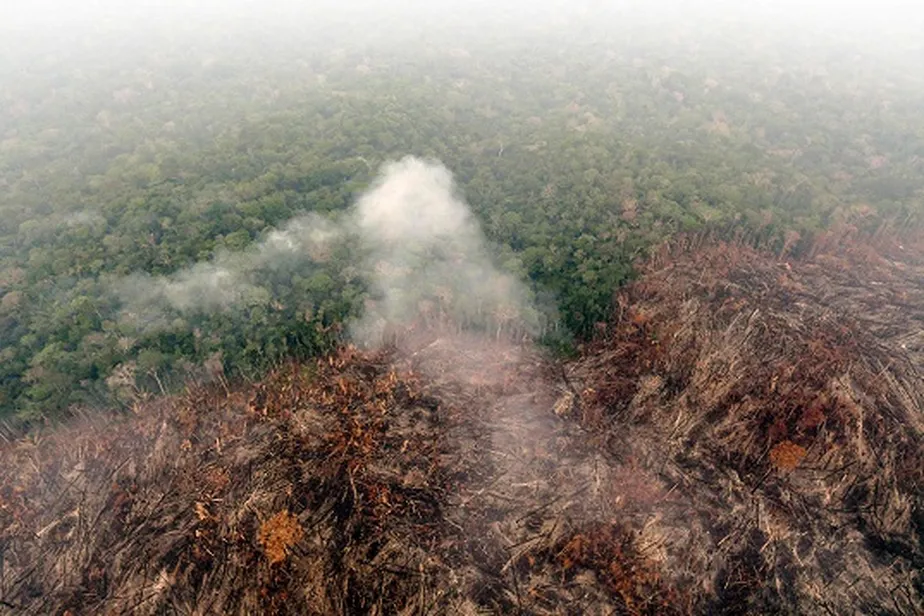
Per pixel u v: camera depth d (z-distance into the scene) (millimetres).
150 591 37312
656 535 40031
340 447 45031
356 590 37250
